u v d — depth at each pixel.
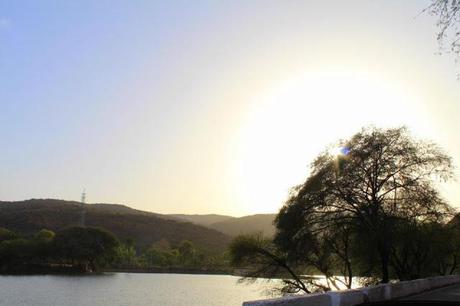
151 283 124.69
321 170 34.91
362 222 33.03
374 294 16.72
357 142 34.53
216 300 78.06
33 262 172.12
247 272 41.06
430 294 21.94
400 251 36.75
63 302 73.69
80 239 169.12
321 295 12.21
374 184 33.16
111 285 113.69
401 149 33.38
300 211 34.84
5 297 78.81
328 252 35.94
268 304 9.66
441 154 33.31
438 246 35.09
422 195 32.66
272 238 38.75
